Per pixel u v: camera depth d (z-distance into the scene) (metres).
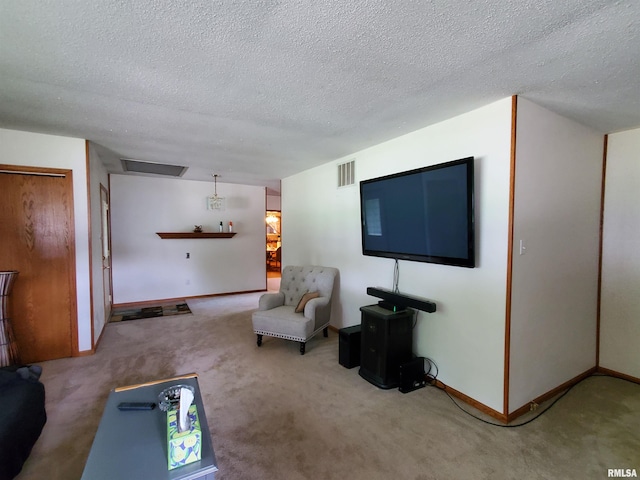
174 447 1.27
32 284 3.20
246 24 1.45
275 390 2.67
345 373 3.00
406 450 1.95
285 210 5.59
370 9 1.33
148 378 2.87
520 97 2.20
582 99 2.23
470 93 2.15
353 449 1.96
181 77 1.97
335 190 4.15
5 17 1.39
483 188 2.37
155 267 5.89
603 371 3.05
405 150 3.07
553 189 2.49
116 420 1.57
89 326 3.43
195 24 1.45
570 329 2.75
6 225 3.10
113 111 2.54
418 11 1.34
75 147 3.33
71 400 2.48
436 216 2.58
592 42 1.55
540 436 2.09
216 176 5.62
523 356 2.34
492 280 2.31
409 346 2.83
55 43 1.61
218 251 6.50
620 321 2.95
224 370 3.04
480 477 1.74
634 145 2.84
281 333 3.48
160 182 5.87
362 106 2.39
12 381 1.95
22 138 3.11
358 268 3.74
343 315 4.03
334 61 1.77
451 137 2.61
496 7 1.30
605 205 3.01
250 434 2.09
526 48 1.61
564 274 2.64
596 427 2.19
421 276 2.89
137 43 1.61
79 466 1.80
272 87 2.10
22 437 1.63
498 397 2.29
